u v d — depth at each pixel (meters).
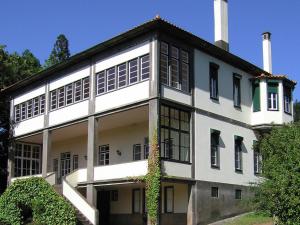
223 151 29.33
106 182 27.22
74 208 26.55
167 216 28.17
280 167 16.59
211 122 28.56
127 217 31.44
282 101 32.41
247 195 30.61
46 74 33.81
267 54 36.78
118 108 27.16
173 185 28.17
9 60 42.94
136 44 26.58
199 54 28.42
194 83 27.62
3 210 27.27
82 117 29.89
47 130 33.25
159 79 25.06
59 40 59.59
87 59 30.23
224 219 28.08
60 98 32.50
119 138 32.78
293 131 18.31
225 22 32.56
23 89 37.00
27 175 37.00
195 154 26.89
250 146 31.97
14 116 37.84
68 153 37.75
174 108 26.14
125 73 27.11
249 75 33.31
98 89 29.03
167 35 26.06
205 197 27.12
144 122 31.00
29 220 26.81
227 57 30.47
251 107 32.91
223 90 30.22
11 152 37.56
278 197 16.12
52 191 26.02
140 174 25.36
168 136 25.98
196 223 26.16
